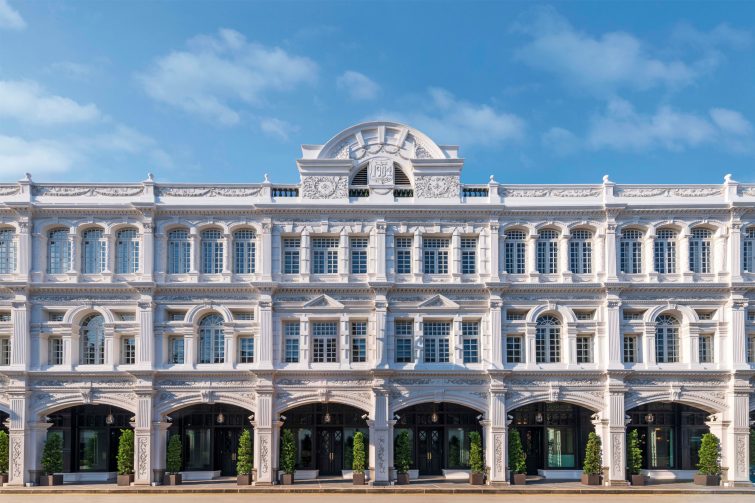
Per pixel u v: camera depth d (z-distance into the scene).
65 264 40.81
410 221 41.19
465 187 41.78
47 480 38.94
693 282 40.31
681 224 40.84
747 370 39.41
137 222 40.84
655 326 40.59
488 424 39.81
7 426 39.62
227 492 37.41
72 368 39.78
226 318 40.53
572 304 40.78
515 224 41.06
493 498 35.94
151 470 39.00
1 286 39.47
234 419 43.09
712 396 40.09
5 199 40.50
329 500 34.91
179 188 41.34
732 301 40.16
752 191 41.16
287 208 40.62
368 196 41.72
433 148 41.97
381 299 40.34
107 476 41.47
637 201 41.09
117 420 42.56
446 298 40.72
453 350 40.56
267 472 39.06
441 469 42.91
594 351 40.66
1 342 40.50
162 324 40.25
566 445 43.03
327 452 42.91
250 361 40.88
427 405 43.19
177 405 39.88
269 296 40.25
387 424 39.53
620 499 35.84
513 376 40.09
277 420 39.81
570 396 40.16
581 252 41.44
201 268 41.19
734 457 39.28
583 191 41.56
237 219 41.03
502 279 40.78
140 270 40.50
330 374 39.94
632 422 42.97
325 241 41.53
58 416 42.00
